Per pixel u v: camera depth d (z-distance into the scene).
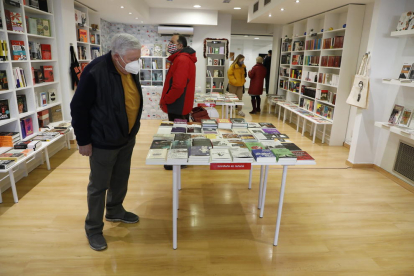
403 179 3.66
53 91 4.46
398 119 3.63
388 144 3.94
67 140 4.70
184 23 8.44
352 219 2.84
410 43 3.57
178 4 7.59
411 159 3.52
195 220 2.75
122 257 2.21
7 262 2.11
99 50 7.07
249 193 3.35
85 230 2.39
